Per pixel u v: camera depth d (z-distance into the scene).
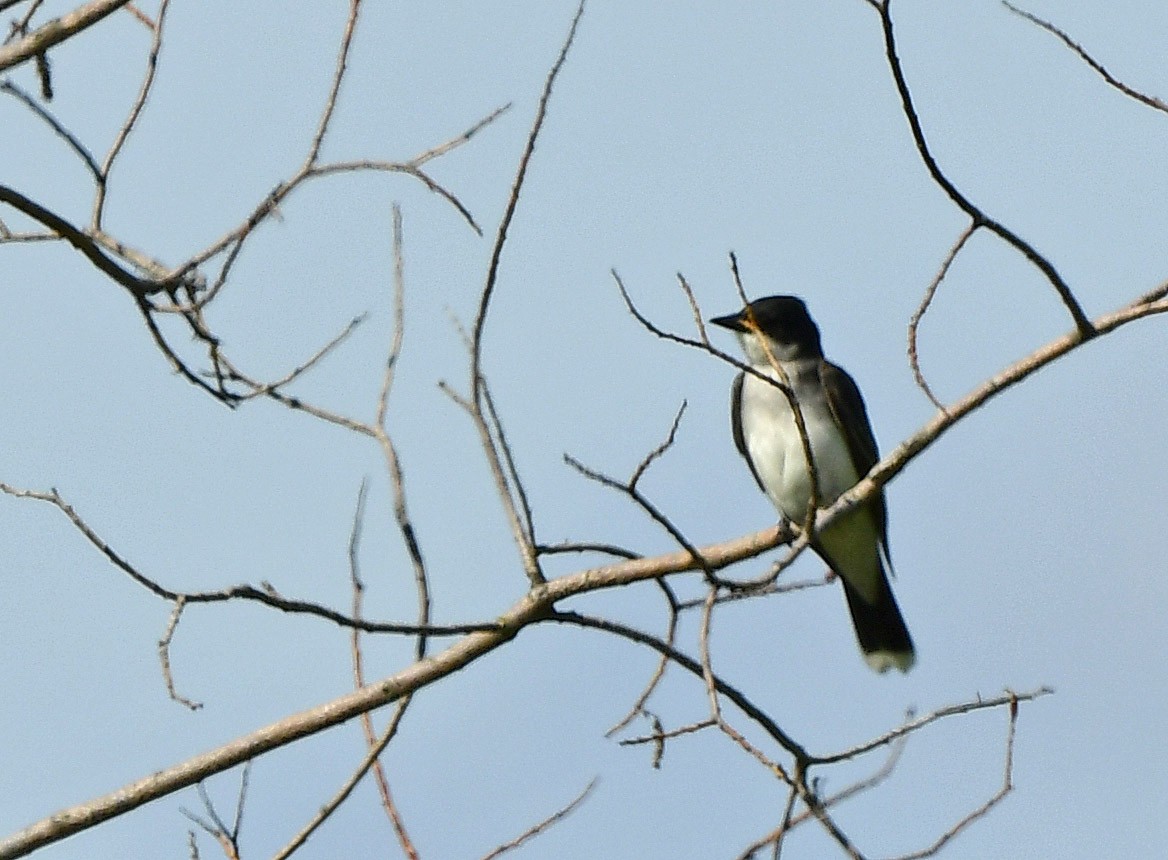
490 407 9.10
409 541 9.31
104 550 8.30
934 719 8.88
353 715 8.93
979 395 9.57
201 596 8.25
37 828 8.62
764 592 8.96
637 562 9.22
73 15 9.00
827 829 8.63
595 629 9.06
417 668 9.01
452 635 8.60
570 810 9.38
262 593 8.24
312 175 9.20
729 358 8.73
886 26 8.06
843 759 8.88
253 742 8.87
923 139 8.43
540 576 9.08
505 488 9.22
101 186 10.02
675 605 9.19
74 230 8.85
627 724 8.95
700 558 8.78
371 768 9.21
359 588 9.57
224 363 9.93
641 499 8.62
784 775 8.26
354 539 9.64
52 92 9.98
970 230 8.79
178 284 9.16
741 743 8.34
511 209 8.82
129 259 9.97
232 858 9.15
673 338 8.62
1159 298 9.20
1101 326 9.17
